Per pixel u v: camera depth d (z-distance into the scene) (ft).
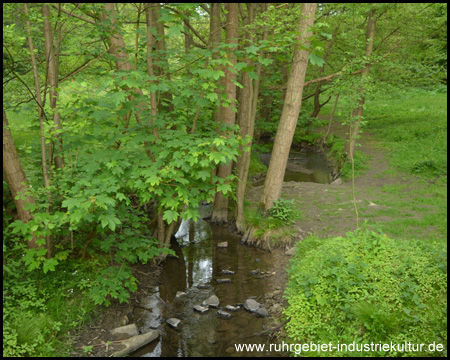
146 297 20.89
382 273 17.39
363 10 39.86
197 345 16.69
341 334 15.85
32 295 16.70
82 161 18.49
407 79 48.70
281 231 27.25
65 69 26.20
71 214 15.01
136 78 16.30
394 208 29.58
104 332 17.02
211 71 16.26
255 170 45.21
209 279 23.15
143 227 25.40
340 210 30.09
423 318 15.19
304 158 58.59
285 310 18.10
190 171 17.49
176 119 20.36
